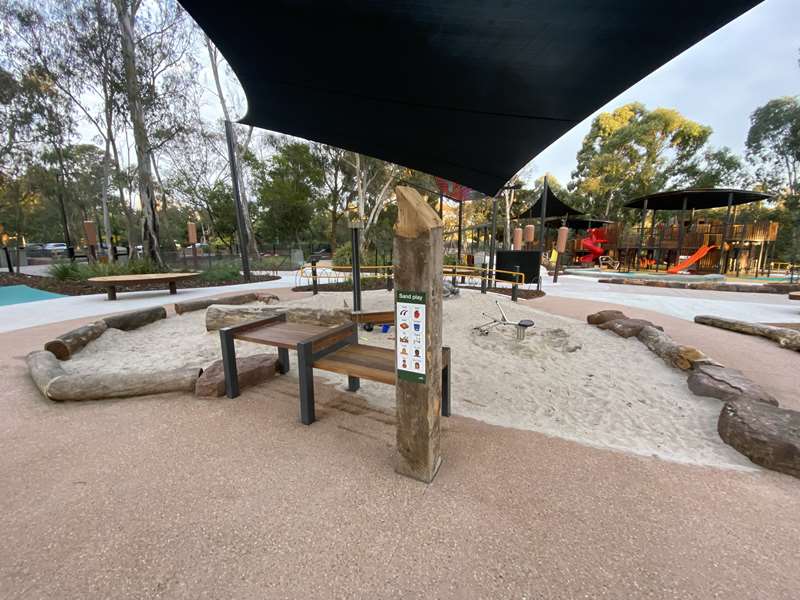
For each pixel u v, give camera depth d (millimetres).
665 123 26266
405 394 1694
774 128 24516
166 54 13773
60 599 1130
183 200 24750
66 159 20375
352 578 1219
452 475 1813
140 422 2342
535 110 3018
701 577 1229
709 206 16500
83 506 1561
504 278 11000
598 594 1164
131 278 7777
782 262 18953
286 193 23297
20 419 2363
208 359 3805
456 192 10562
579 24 1830
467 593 1165
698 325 5691
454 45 2217
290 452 2012
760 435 1977
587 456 2018
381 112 3490
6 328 5117
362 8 1928
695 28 1759
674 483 1774
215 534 1410
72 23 12547
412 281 1563
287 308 5109
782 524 1495
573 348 4371
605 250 20266
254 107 3570
